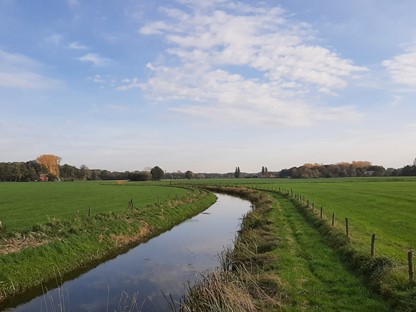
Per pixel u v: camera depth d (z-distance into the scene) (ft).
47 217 99.25
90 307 48.24
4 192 232.12
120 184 422.41
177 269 65.72
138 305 48.32
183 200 177.37
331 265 54.03
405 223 91.61
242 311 36.58
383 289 41.70
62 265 65.46
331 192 215.10
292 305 40.11
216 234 100.68
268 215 108.68
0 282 52.54
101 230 87.76
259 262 57.16
